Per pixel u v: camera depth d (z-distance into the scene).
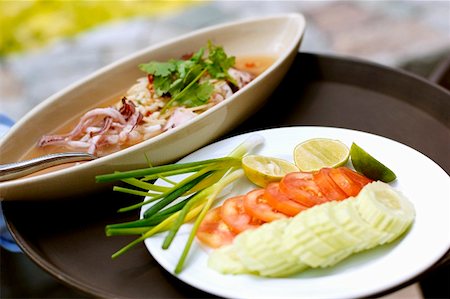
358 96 0.89
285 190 0.71
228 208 0.71
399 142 0.81
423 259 0.65
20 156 0.81
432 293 0.74
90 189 0.76
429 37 1.32
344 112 0.86
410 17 1.41
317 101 0.89
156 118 0.84
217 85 0.87
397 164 0.74
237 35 0.96
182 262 0.66
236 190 0.75
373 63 0.91
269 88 0.86
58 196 0.75
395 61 1.23
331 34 1.34
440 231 0.67
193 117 0.82
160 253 0.68
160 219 0.70
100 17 1.46
